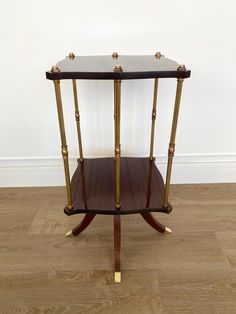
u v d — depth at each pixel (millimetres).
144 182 1062
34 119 1382
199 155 1481
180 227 1234
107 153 1457
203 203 1393
